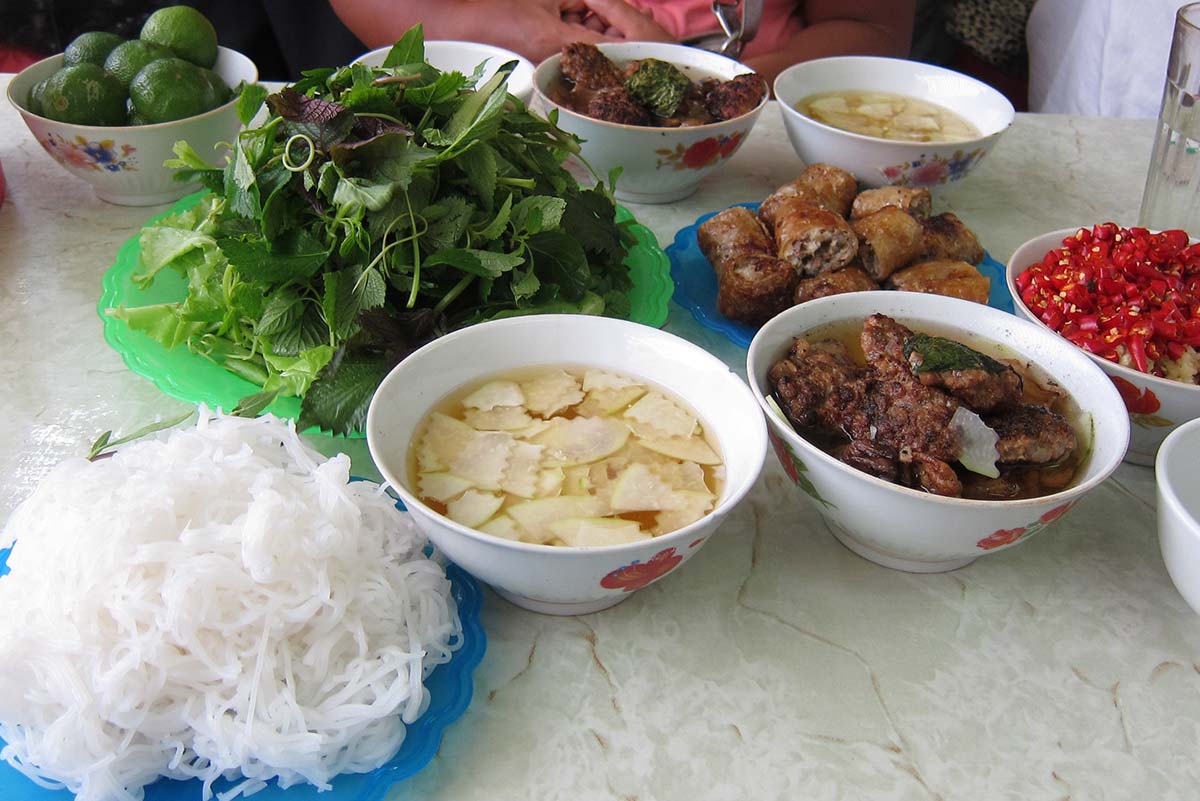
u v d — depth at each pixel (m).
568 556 0.77
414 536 0.91
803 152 1.60
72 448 1.08
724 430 0.97
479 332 1.01
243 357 1.15
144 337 1.16
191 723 0.75
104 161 1.40
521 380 1.04
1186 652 0.94
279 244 1.14
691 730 0.84
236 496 0.86
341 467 0.90
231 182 1.17
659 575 0.85
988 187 1.71
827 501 0.94
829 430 1.02
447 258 1.10
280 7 2.70
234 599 0.78
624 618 0.94
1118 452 0.92
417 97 1.21
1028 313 1.15
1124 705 0.89
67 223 1.48
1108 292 1.16
